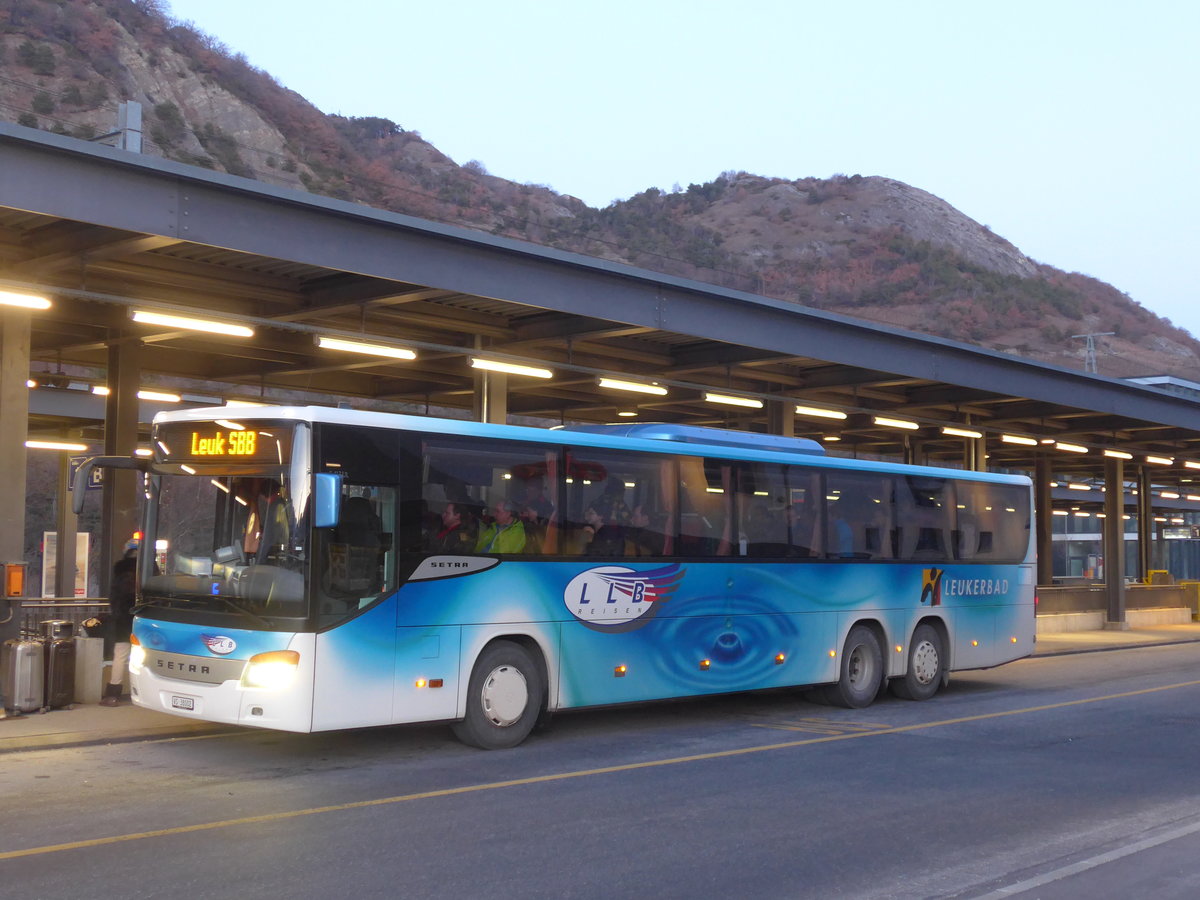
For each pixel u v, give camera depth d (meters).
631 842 8.15
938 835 8.45
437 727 13.49
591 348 21.53
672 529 13.95
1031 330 167.88
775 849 7.99
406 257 15.05
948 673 17.64
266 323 15.72
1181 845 8.05
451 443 11.88
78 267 14.52
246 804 9.25
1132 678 20.72
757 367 24.31
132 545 14.95
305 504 10.68
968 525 18.22
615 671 13.17
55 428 32.06
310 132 97.44
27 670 13.34
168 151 63.94
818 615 15.63
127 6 89.75
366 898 6.70
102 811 8.94
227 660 10.66
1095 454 34.47
